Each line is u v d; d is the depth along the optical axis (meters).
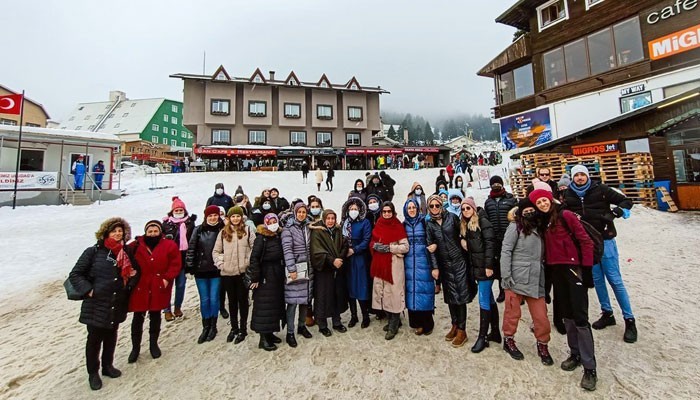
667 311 4.08
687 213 9.24
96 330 3.44
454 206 4.88
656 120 10.70
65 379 3.62
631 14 13.49
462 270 3.83
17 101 13.40
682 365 3.08
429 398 2.94
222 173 25.70
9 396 3.36
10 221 10.66
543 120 17.06
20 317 5.27
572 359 3.20
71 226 10.53
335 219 4.38
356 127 38.69
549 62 16.94
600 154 11.14
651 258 6.05
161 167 37.16
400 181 20.97
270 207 6.61
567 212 3.23
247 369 3.59
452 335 3.95
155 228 4.08
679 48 12.14
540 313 3.29
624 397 2.75
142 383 3.46
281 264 4.17
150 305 3.87
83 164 15.89
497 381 3.10
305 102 37.44
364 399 2.98
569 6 15.80
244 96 35.00
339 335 4.27
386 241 4.12
